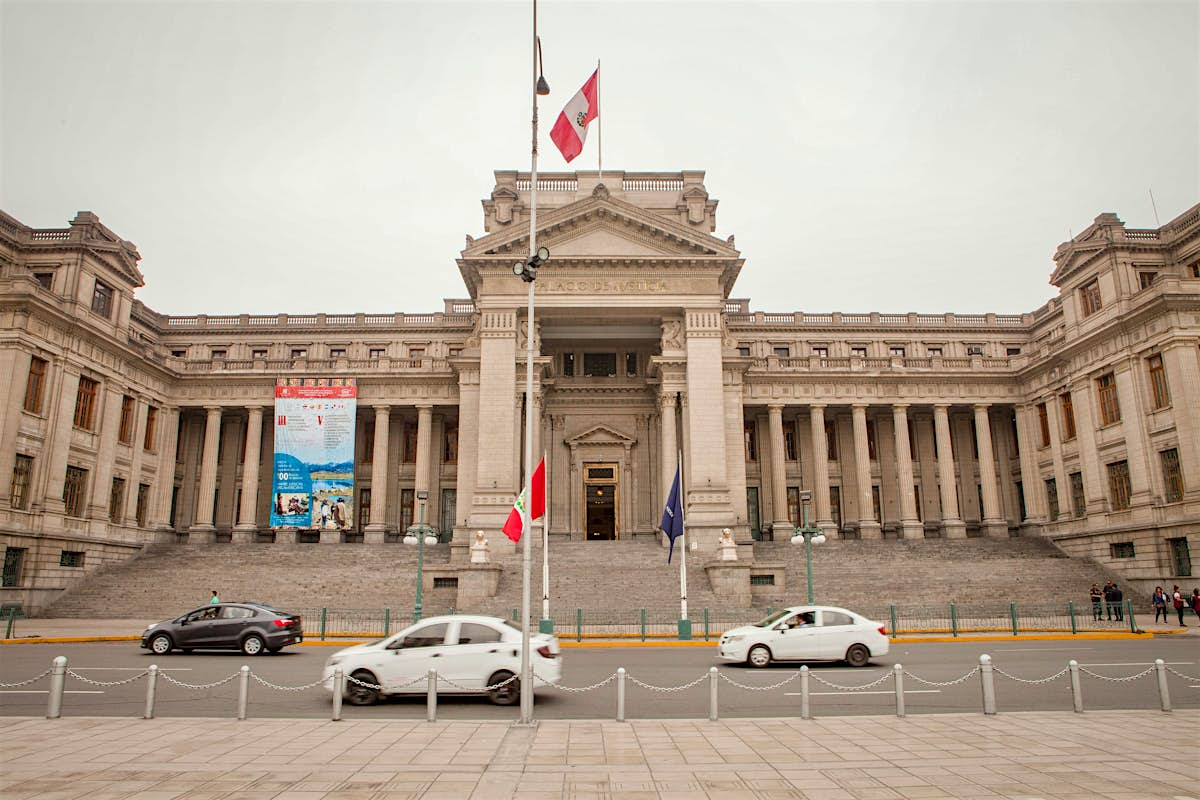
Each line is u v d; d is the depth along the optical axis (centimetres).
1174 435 4388
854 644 2339
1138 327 4659
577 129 2712
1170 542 4416
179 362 5844
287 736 1334
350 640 3148
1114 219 5131
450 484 6153
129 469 5244
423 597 4097
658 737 1324
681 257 5206
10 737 1329
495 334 5141
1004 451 6275
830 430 6353
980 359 6022
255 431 5812
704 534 4897
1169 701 1550
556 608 3859
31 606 4197
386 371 5828
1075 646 2864
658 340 5891
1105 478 4972
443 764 1147
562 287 5200
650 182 5866
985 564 4700
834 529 5731
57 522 4444
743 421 6025
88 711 1612
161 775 1088
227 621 2683
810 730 1379
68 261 4816
